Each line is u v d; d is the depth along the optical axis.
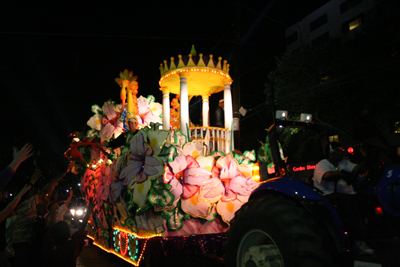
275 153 4.18
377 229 3.71
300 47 20.27
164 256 5.28
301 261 3.01
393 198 3.32
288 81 19.52
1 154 17.17
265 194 3.91
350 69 16.98
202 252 5.57
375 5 24.30
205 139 7.15
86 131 9.34
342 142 20.73
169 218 5.47
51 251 3.53
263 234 3.62
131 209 5.71
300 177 5.58
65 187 29.38
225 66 7.79
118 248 6.89
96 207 8.83
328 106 19.03
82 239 3.57
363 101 17.41
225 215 5.82
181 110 7.30
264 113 24.83
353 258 3.29
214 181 5.75
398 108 15.95
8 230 4.54
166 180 5.32
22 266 4.64
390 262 3.12
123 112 8.67
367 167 3.86
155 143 5.45
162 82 8.27
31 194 5.11
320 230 3.25
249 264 3.64
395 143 19.69
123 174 5.82
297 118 19.42
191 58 7.36
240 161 6.33
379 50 16.77
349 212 3.60
